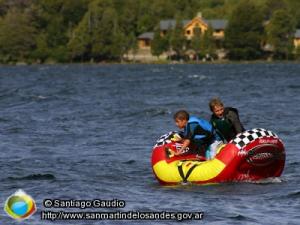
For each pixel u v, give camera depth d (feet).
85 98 395.14
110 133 225.35
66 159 172.65
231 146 135.13
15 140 210.38
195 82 583.99
